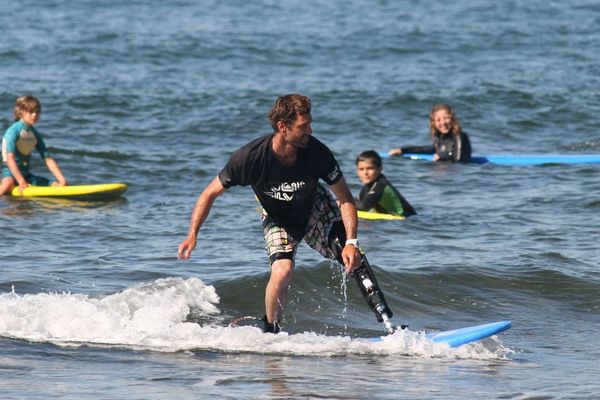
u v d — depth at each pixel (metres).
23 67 82.00
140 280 29.53
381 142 61.06
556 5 130.88
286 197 22.97
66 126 60.78
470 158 55.03
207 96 71.75
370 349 23.19
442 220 39.59
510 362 22.72
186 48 93.62
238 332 23.77
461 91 76.06
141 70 82.56
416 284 29.42
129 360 21.91
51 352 22.30
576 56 95.38
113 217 40.03
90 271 30.48
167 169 50.84
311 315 27.00
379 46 99.06
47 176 49.72
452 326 26.42
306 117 21.70
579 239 35.84
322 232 23.91
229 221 38.72
